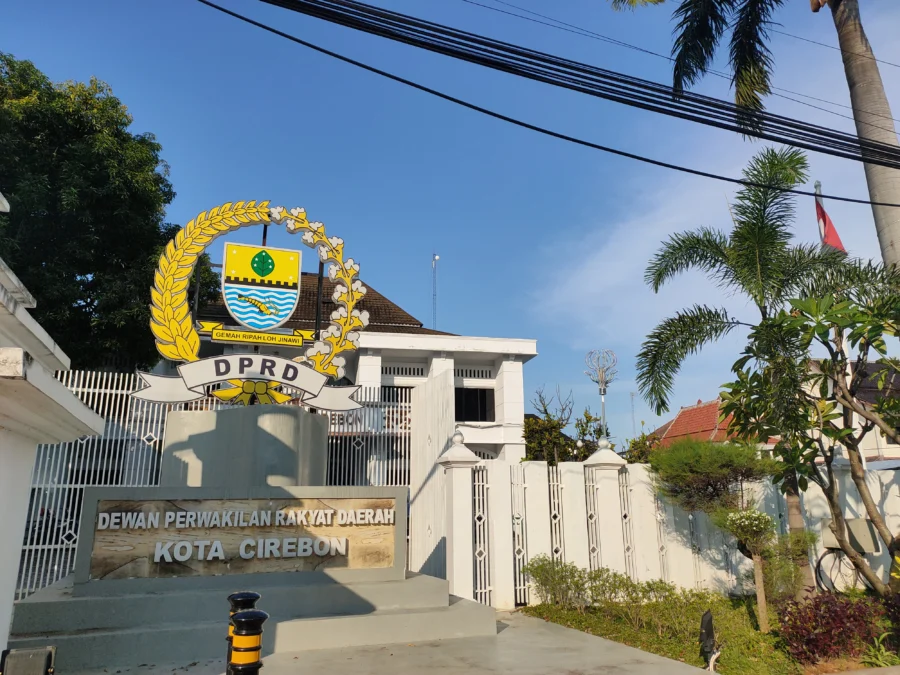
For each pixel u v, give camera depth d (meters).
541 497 11.09
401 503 8.93
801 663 7.54
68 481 10.77
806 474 9.48
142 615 7.24
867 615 8.09
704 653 7.32
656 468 11.30
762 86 13.15
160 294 11.07
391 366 22.34
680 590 11.02
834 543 11.84
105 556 7.56
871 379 10.52
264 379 10.52
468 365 22.92
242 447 9.59
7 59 16.98
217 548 8.01
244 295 12.09
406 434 13.92
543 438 21.94
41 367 3.93
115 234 17.94
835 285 10.06
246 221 11.98
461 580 10.12
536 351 22.33
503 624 9.08
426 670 6.59
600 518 11.30
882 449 24.05
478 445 21.92
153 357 19.02
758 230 10.38
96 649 6.65
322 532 8.52
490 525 10.59
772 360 9.15
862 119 12.37
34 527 10.34
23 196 15.71
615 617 9.45
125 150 17.75
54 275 16.52
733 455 10.41
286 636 7.32
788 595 9.69
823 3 13.43
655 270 11.23
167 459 9.91
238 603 5.01
